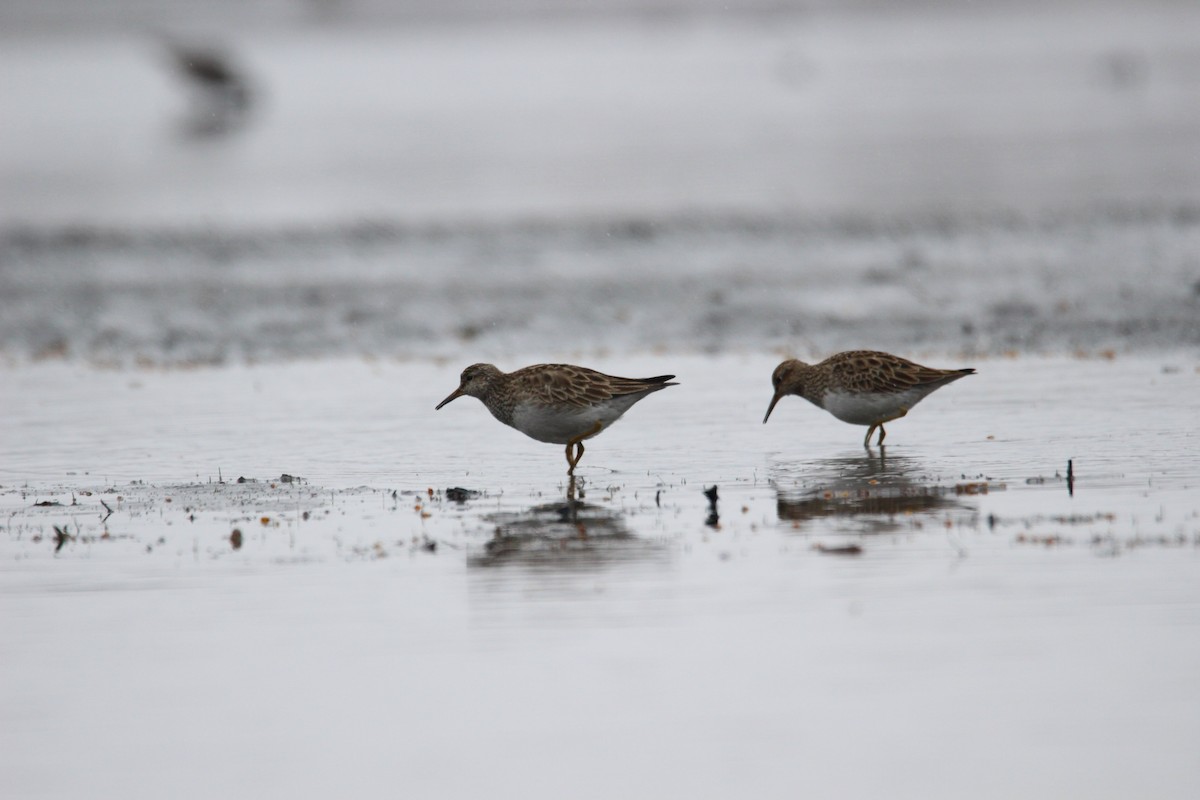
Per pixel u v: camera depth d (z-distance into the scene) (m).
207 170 45.47
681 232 31.36
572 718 8.67
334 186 41.38
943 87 66.19
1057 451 14.64
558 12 119.75
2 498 13.93
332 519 12.91
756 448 15.46
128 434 17.08
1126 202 34.47
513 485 14.10
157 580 11.18
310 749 8.38
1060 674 9.02
